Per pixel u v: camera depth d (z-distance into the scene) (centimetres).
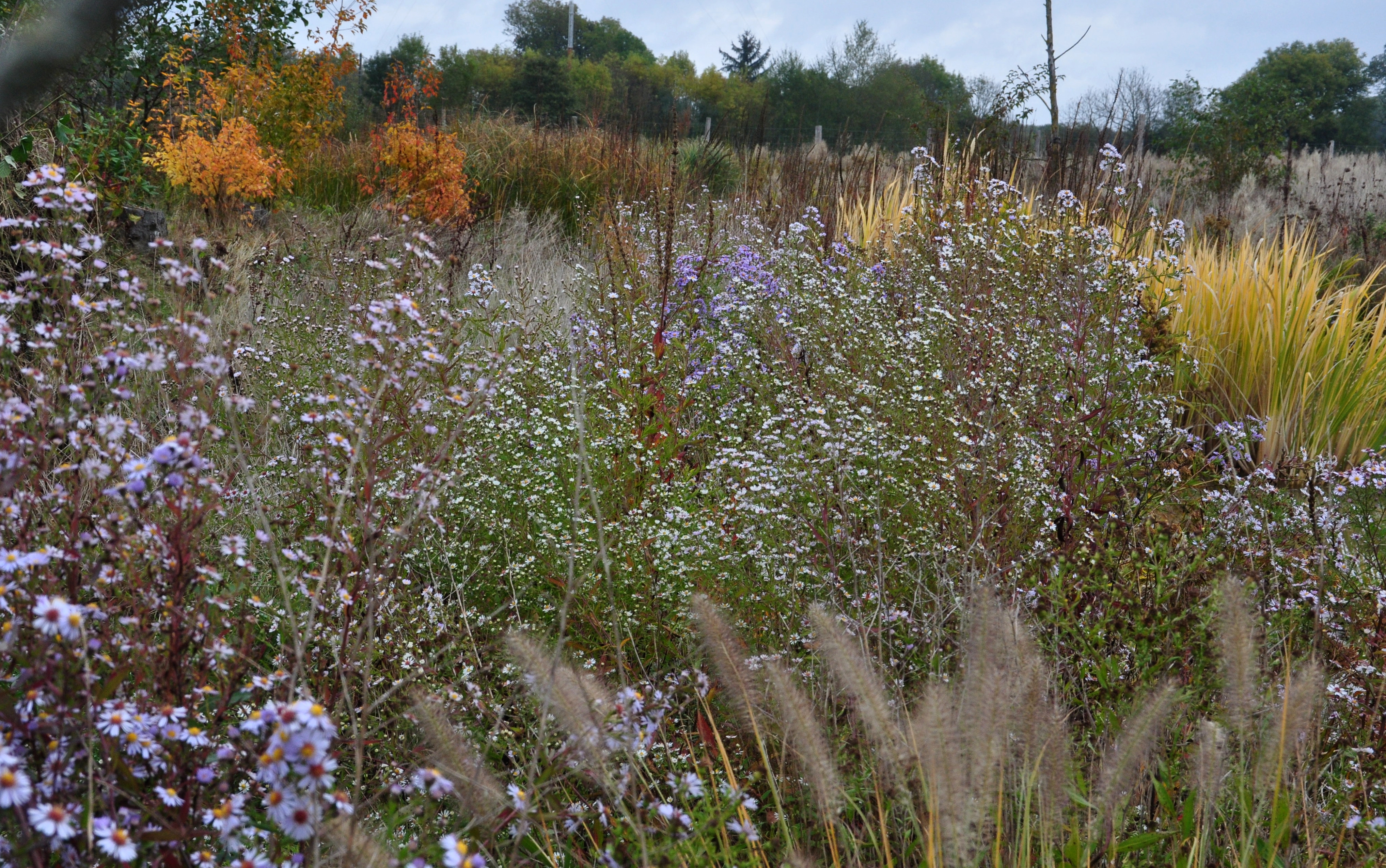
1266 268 609
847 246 665
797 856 184
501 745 243
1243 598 216
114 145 651
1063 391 420
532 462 340
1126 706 254
